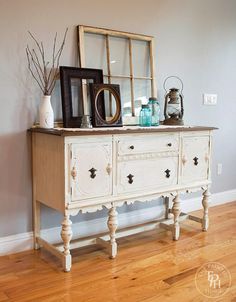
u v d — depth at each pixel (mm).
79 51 2689
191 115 3500
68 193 2254
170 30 3221
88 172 2316
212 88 3635
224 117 3797
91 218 2912
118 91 2773
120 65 2943
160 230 3066
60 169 2268
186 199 3570
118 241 2816
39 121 2557
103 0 2785
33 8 2479
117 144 2424
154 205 3301
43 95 2547
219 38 3611
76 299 1968
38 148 2490
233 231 3059
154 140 2615
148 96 3133
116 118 2742
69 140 2213
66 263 2279
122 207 3088
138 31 3014
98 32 2768
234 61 3787
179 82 3354
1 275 2225
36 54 2525
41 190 2508
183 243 2785
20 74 2477
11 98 2457
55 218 2738
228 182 3965
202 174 2979
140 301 1956
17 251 2574
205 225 3061
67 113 2570
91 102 2621
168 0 3170
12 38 2420
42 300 1953
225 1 3600
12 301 1938
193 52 3418
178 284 2143
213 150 3748
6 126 2457
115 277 2223
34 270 2297
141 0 3000
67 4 2617
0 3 2346
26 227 2607
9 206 2523
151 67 3109
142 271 2305
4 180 2484
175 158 2768
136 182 2561
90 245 2717
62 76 2557
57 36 2602
